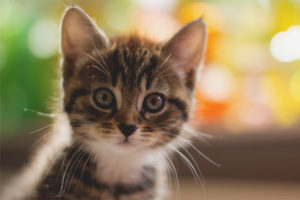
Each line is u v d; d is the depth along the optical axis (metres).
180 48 0.46
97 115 0.44
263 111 0.62
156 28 0.59
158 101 0.45
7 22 0.64
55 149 0.46
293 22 0.60
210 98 0.60
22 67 0.64
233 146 0.60
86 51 0.46
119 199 0.46
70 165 0.44
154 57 0.46
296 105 0.61
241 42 0.62
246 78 0.62
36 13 0.64
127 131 0.44
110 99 0.44
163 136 0.45
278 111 0.61
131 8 0.61
